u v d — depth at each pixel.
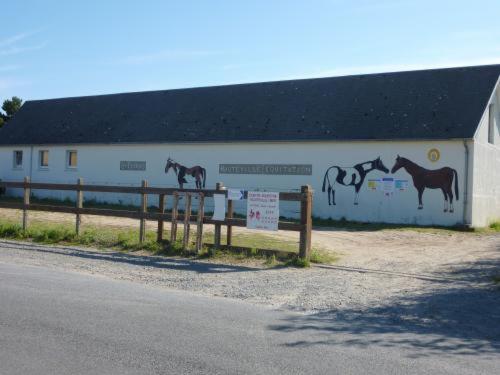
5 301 7.90
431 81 27.14
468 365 5.73
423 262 13.55
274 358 5.75
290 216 27.22
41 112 39.56
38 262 11.95
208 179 29.75
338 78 30.12
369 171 25.58
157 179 31.55
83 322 6.91
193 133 30.59
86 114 37.03
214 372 5.27
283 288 9.77
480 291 9.80
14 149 37.69
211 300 8.64
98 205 31.98
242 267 11.92
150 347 5.98
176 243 13.93
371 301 8.85
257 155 28.33
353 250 15.70
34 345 5.96
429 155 24.41
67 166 35.34
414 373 5.42
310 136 26.84
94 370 5.26
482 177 25.20
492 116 26.97
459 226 23.47
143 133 32.47
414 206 24.66
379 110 26.64
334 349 6.16
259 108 30.30
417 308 8.40
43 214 22.97
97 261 12.32
